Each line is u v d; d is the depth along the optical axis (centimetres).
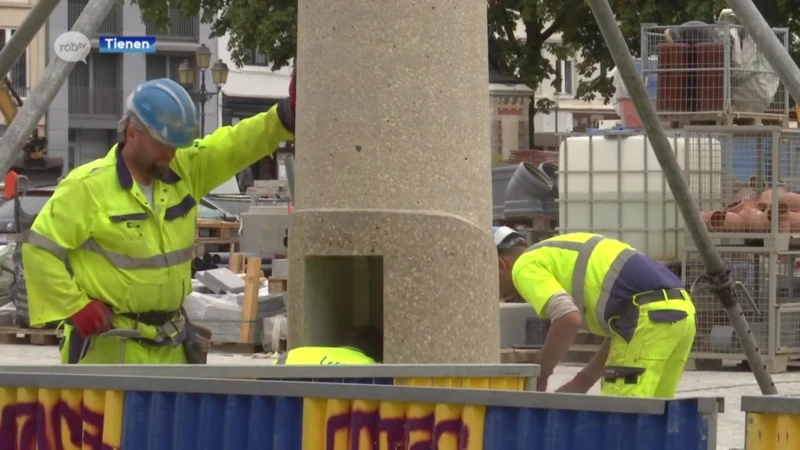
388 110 1144
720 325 2450
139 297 1153
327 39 1155
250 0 6341
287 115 1226
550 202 3002
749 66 2580
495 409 744
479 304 1183
